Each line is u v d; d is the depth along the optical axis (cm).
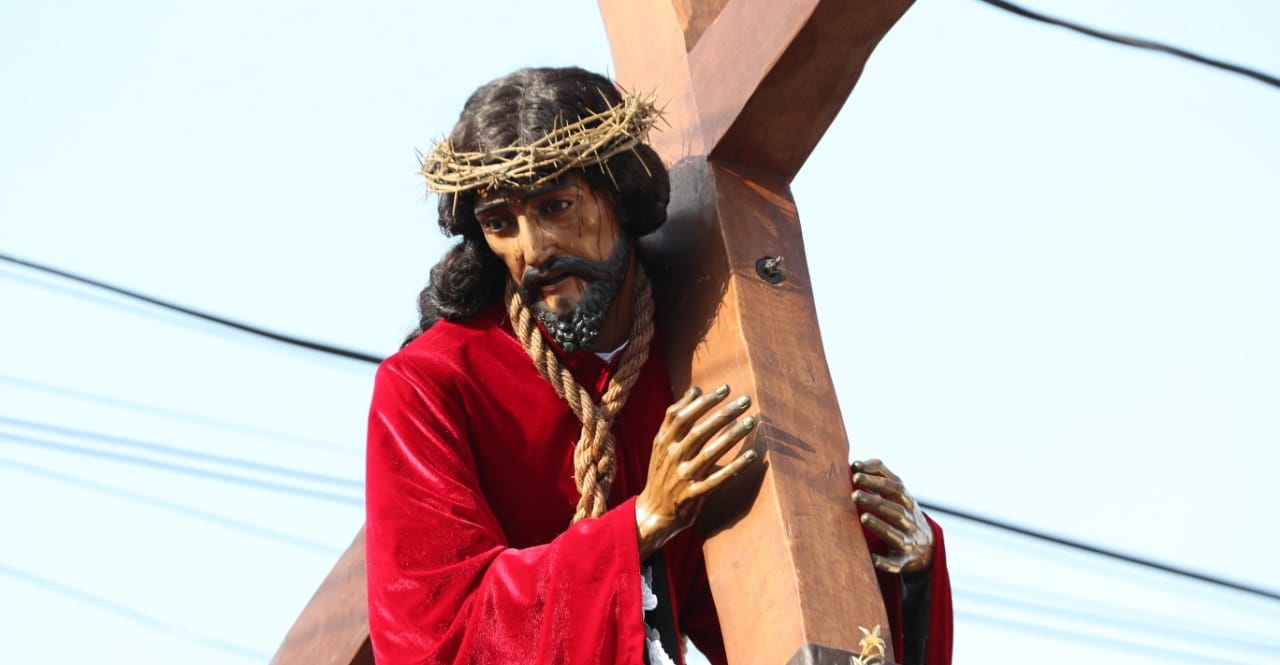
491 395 504
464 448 500
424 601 475
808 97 511
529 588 463
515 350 507
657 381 510
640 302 505
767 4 510
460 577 475
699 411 466
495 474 504
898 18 499
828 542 466
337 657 562
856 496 478
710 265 507
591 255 489
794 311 501
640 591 457
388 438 499
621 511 468
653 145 538
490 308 516
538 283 490
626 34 561
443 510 487
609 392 500
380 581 483
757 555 466
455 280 510
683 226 516
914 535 485
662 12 547
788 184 526
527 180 484
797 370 490
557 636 455
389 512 490
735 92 513
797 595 454
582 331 491
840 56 504
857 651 451
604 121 491
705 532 480
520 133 486
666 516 464
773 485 468
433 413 500
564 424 504
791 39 498
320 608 579
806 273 510
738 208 512
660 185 501
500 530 496
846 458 484
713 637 530
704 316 502
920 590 491
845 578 462
